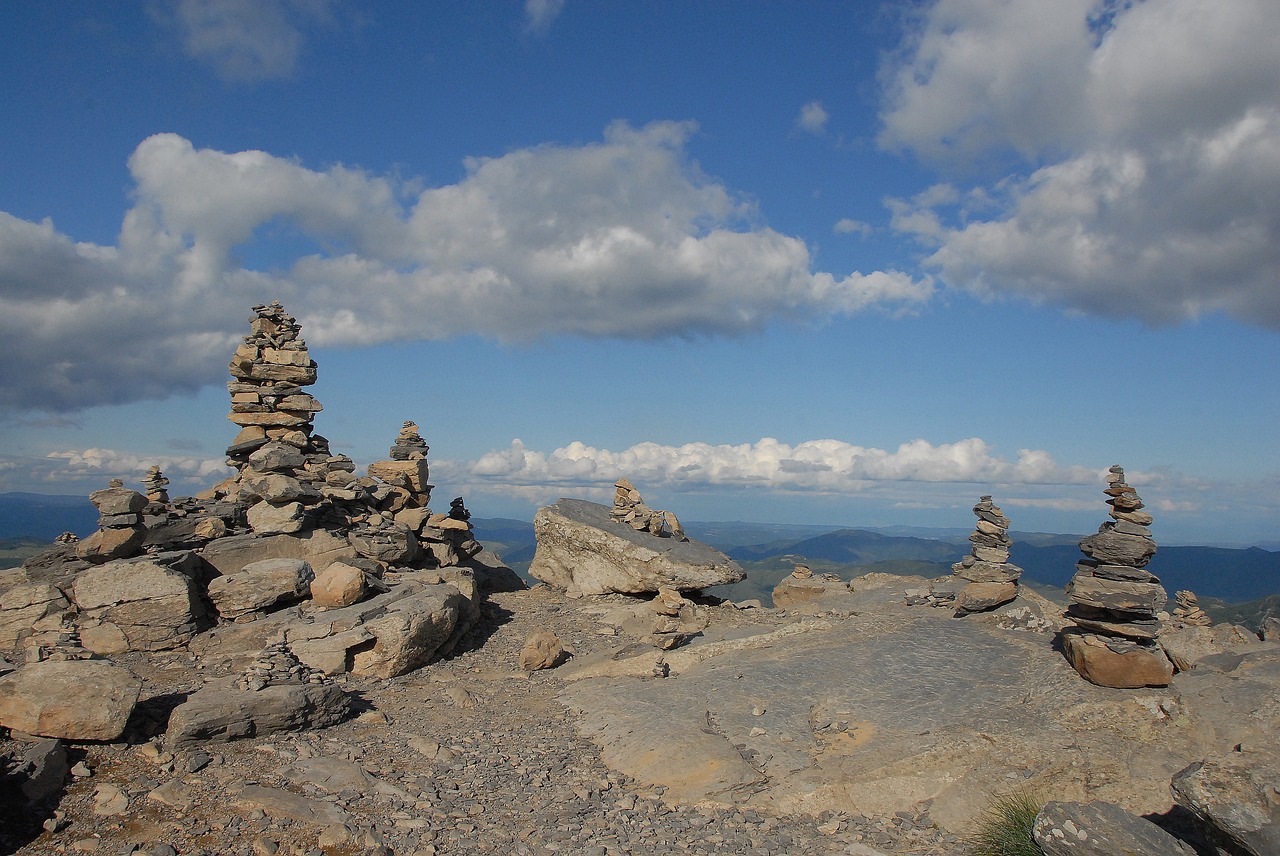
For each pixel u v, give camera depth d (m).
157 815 12.96
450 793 15.09
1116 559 18.58
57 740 14.35
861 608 28.95
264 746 16.09
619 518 35.09
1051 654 20.47
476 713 19.84
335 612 23.66
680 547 33.31
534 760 16.97
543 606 31.47
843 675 20.50
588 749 17.69
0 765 12.98
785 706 18.98
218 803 13.51
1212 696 16.83
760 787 15.52
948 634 23.09
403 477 33.97
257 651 22.05
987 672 19.92
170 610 22.73
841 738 17.25
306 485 29.19
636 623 28.52
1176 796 10.98
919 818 14.61
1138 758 15.59
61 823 12.45
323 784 14.59
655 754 16.77
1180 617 26.70
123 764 14.62
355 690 20.95
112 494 25.20
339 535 29.14
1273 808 10.05
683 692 20.16
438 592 25.39
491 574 36.38
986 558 27.61
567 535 33.78
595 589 32.84
